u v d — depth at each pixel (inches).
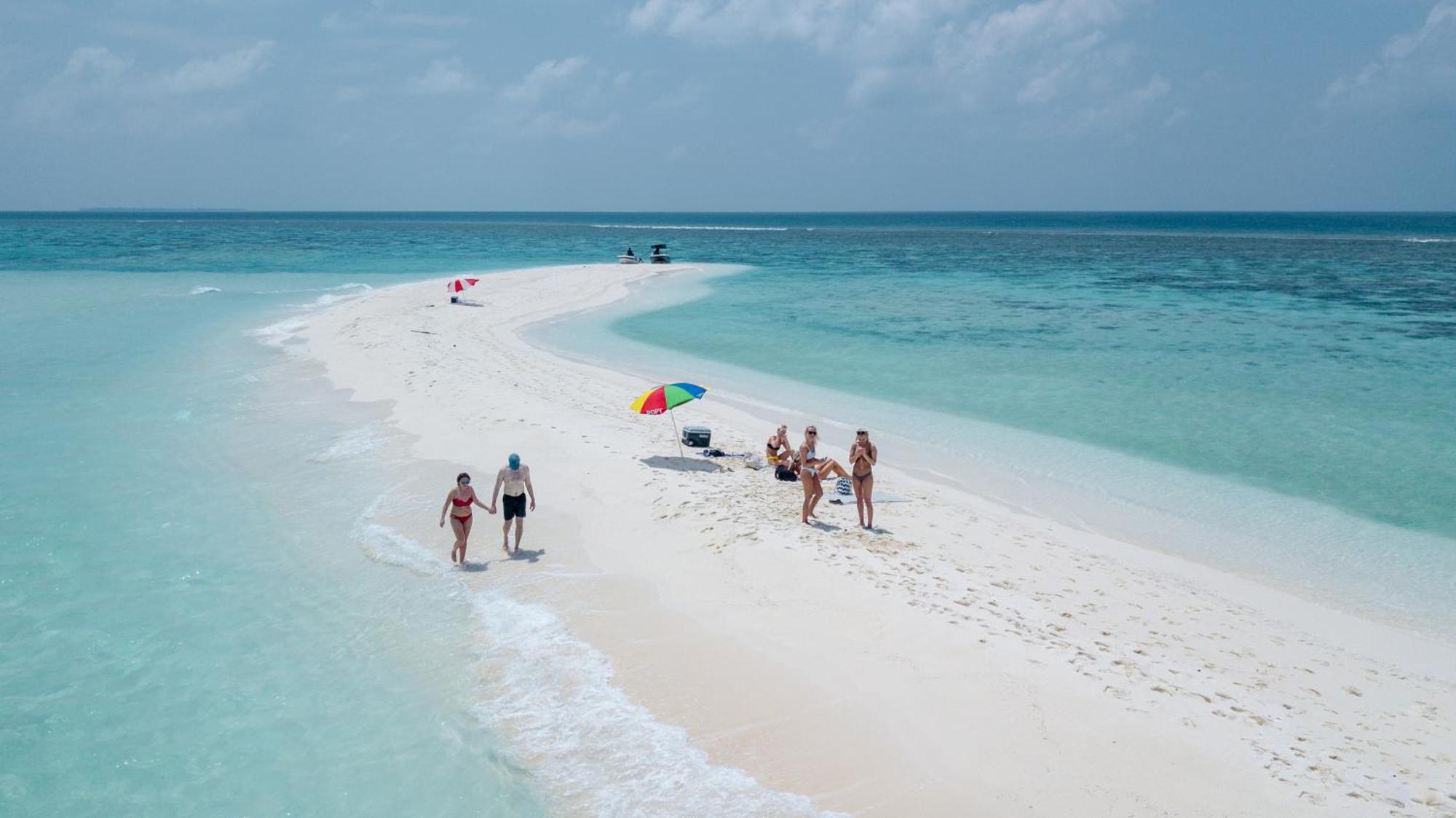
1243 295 2064.5
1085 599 499.5
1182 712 374.9
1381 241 4785.9
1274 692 405.4
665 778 340.5
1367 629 490.0
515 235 5890.8
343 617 475.8
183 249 3435.0
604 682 406.9
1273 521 653.3
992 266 3034.0
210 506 632.4
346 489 668.1
